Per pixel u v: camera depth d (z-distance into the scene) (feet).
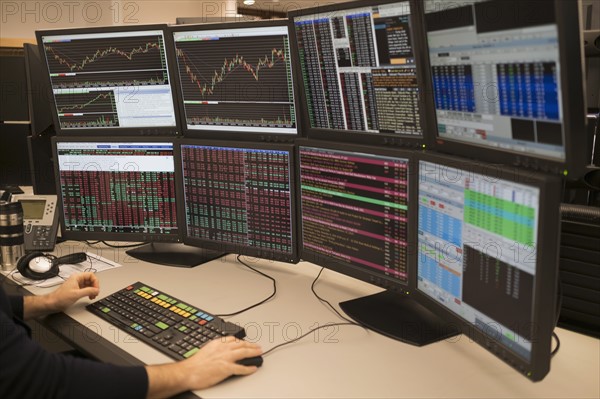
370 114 4.85
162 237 6.56
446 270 4.17
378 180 4.76
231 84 5.83
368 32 4.53
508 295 3.48
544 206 3.08
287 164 5.57
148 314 4.79
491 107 3.61
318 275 5.90
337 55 4.87
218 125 6.08
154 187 6.45
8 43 9.11
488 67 3.53
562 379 3.82
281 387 3.77
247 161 5.82
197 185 6.23
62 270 6.07
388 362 4.08
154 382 3.63
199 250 6.69
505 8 3.23
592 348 4.26
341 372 3.94
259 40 5.49
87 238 6.75
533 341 3.28
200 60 5.91
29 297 4.93
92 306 5.05
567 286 4.48
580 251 4.36
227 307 5.07
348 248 5.22
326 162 5.21
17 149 8.29
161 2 16.06
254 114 5.82
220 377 3.79
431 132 4.33
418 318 4.74
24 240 6.59
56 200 6.89
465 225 3.87
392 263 4.83
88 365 3.68
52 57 6.47
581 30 2.93
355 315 4.81
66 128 6.71
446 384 3.78
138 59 6.19
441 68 4.00
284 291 5.46
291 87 5.50
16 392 3.52
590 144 5.14
